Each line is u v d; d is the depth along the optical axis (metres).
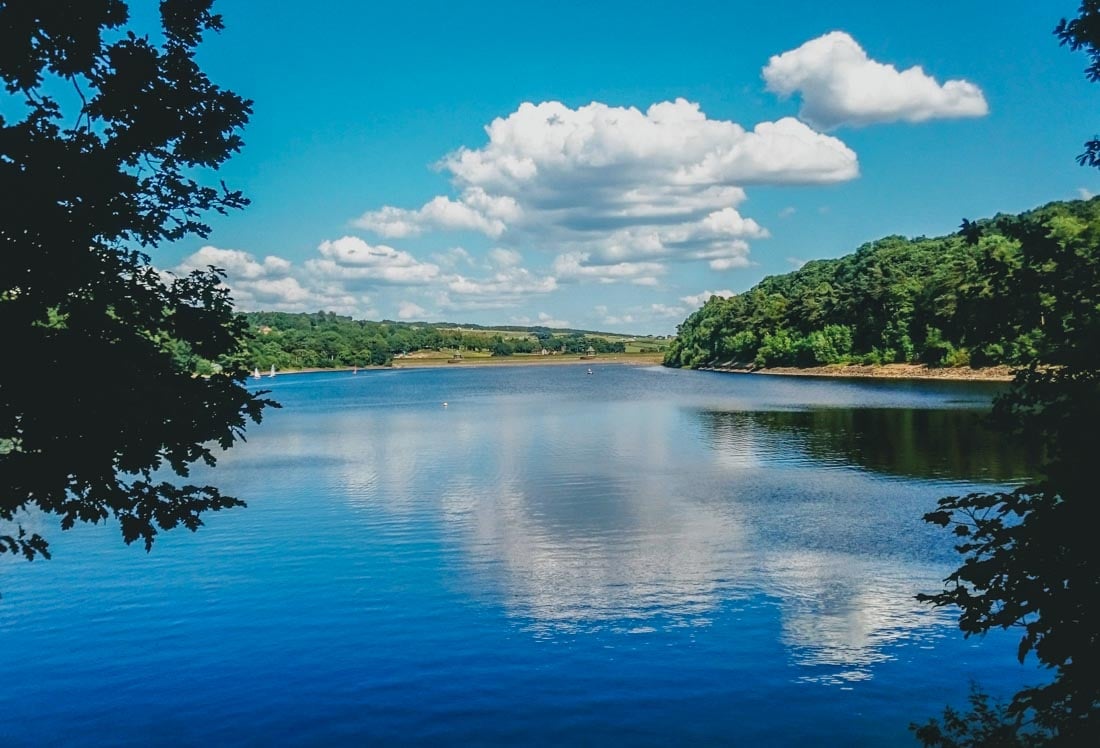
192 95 8.62
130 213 8.16
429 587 21.61
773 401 82.44
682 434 55.88
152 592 21.75
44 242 7.44
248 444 57.94
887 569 22.30
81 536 28.20
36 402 7.34
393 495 35.53
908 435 50.59
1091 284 7.32
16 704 15.25
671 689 15.19
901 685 15.16
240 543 26.92
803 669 15.90
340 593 21.31
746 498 32.41
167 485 8.55
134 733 14.09
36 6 7.74
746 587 20.91
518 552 24.94
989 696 14.62
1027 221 7.82
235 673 16.41
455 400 107.00
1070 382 7.29
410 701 14.98
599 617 18.97
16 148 7.22
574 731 13.74
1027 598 7.10
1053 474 7.06
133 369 7.71
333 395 127.56
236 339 9.01
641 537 26.36
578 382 154.25
